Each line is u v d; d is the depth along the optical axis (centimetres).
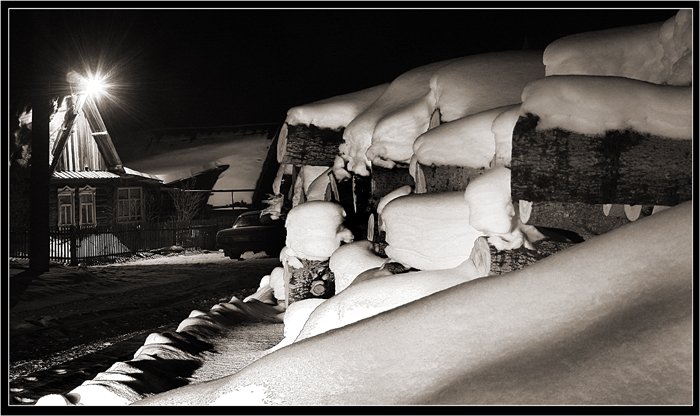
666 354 245
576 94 359
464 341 291
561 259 318
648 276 288
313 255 805
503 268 393
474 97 569
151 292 1557
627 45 430
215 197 3931
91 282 1752
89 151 3111
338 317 426
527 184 363
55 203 2914
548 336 277
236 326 787
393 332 309
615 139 354
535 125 362
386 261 585
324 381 293
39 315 1220
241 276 1891
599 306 284
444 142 491
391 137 666
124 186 3256
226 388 313
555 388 246
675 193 352
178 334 666
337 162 812
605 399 236
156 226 2991
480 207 399
